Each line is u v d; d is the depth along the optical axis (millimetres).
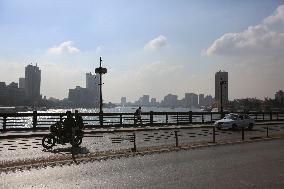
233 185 10664
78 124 20188
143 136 26953
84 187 10242
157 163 14578
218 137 27219
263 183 10984
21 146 20156
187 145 20891
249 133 31734
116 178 11531
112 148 19594
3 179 11195
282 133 31891
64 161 14641
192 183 10883
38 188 10055
